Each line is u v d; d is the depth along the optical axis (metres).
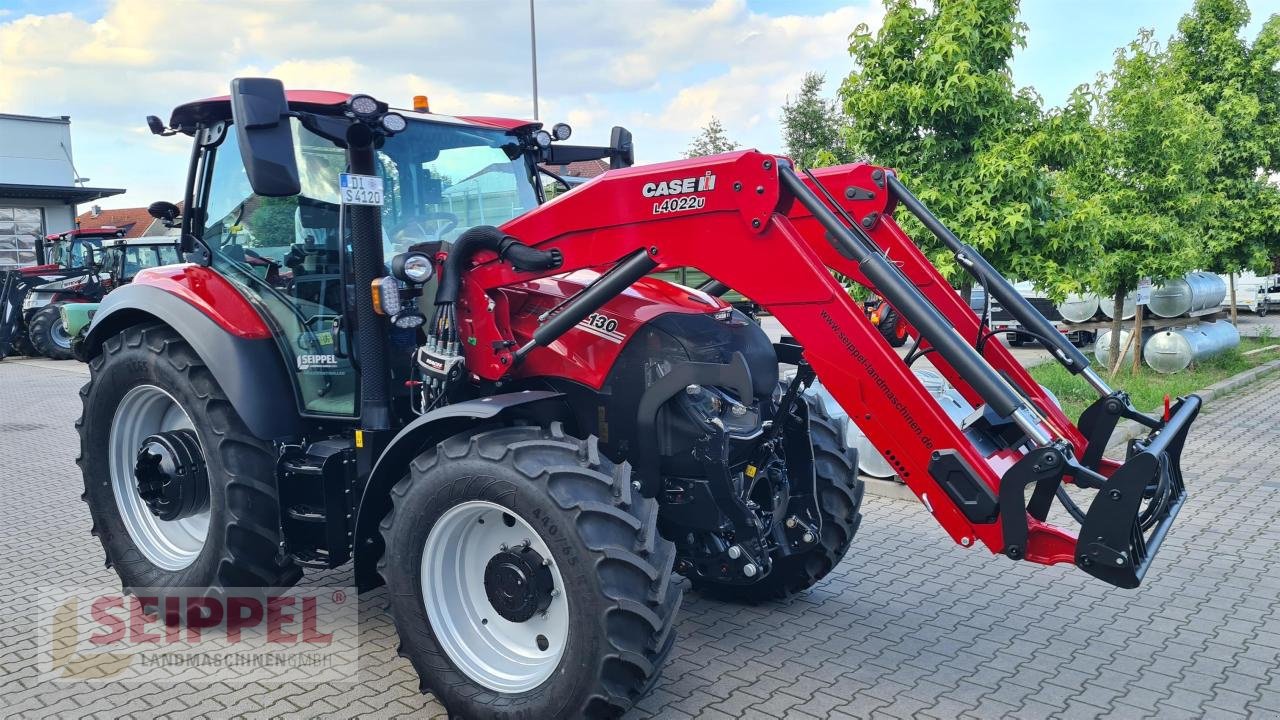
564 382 3.74
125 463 4.71
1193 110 12.24
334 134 3.90
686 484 3.64
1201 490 6.61
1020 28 7.97
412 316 3.79
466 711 3.35
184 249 4.55
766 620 4.39
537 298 3.84
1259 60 14.85
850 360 3.15
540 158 4.84
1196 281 13.72
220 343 4.09
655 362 3.58
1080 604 4.54
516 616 3.34
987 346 3.71
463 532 3.46
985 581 4.87
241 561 4.07
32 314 17.73
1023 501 2.95
